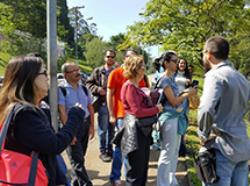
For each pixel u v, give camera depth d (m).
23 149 2.72
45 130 2.74
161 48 15.73
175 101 5.16
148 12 16.62
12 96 2.76
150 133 4.78
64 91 5.44
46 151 2.75
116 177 6.09
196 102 5.49
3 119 2.73
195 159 3.93
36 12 50.41
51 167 2.85
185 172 6.62
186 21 16.02
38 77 2.84
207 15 15.80
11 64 2.83
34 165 2.71
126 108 4.80
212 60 3.78
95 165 7.30
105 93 7.38
